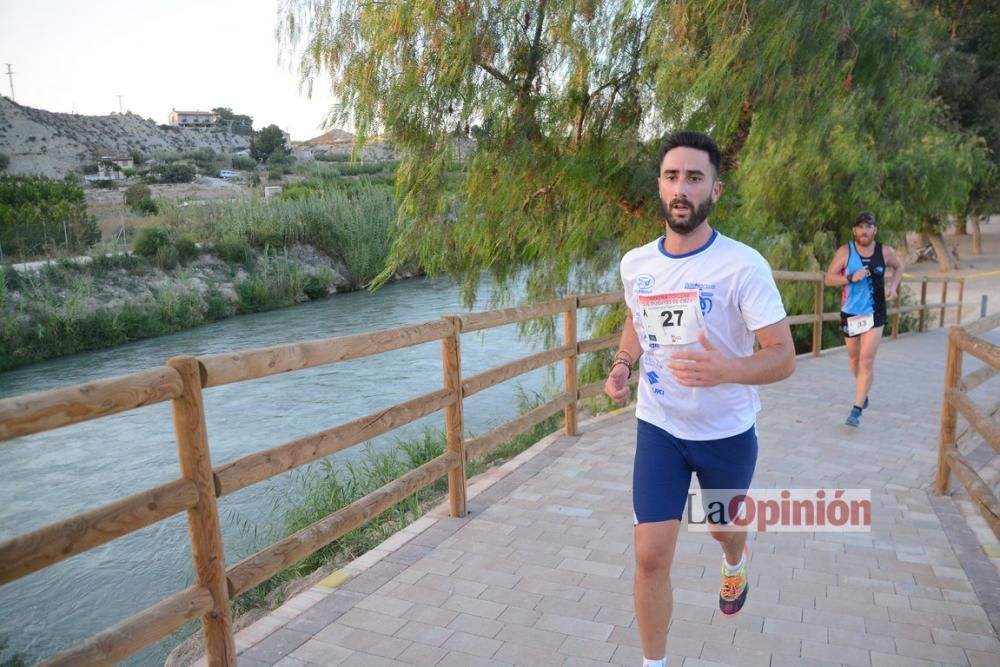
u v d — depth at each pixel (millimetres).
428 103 7969
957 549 4020
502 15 7730
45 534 2088
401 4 7488
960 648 3064
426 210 8977
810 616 3328
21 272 20688
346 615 3395
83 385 2215
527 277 9820
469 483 5207
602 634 3205
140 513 2385
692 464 2670
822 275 10383
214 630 2758
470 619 3350
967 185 17766
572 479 5230
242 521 6969
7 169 78875
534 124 8211
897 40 8617
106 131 108562
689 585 3627
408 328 3965
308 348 3180
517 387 11914
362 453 8820
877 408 7309
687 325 2506
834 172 14570
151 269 23188
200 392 2625
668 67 7211
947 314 19375
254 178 59781
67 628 5578
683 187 2432
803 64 7500
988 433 3660
